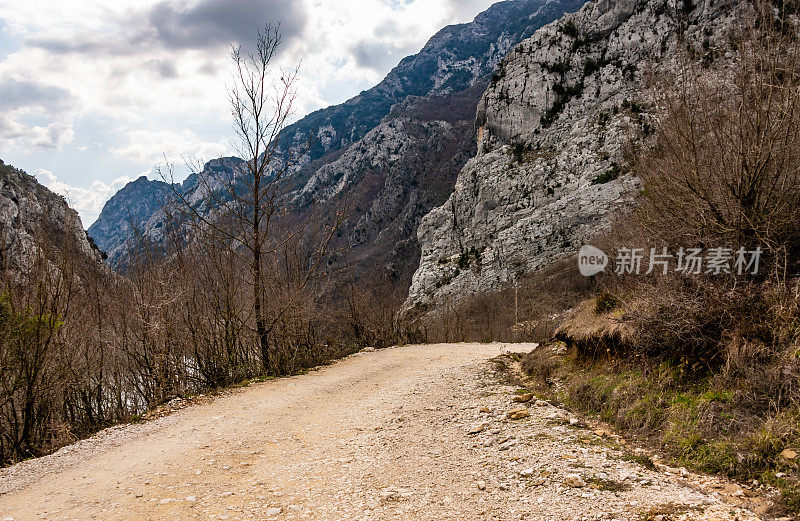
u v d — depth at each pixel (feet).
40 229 42.01
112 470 20.88
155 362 46.47
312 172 590.96
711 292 22.16
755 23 22.17
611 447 19.26
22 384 37.55
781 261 21.59
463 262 223.71
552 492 15.38
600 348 30.14
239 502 16.11
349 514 14.57
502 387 33.65
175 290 48.85
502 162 228.84
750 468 15.43
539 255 189.47
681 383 21.90
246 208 52.34
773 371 18.06
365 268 283.18
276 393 39.06
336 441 24.02
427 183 419.74
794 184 21.63
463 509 14.60
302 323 61.93
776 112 20.93
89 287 50.47
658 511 13.24
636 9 204.44
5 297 37.42
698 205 23.72
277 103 51.72
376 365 53.67
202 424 29.17
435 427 25.57
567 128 215.92
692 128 23.38
